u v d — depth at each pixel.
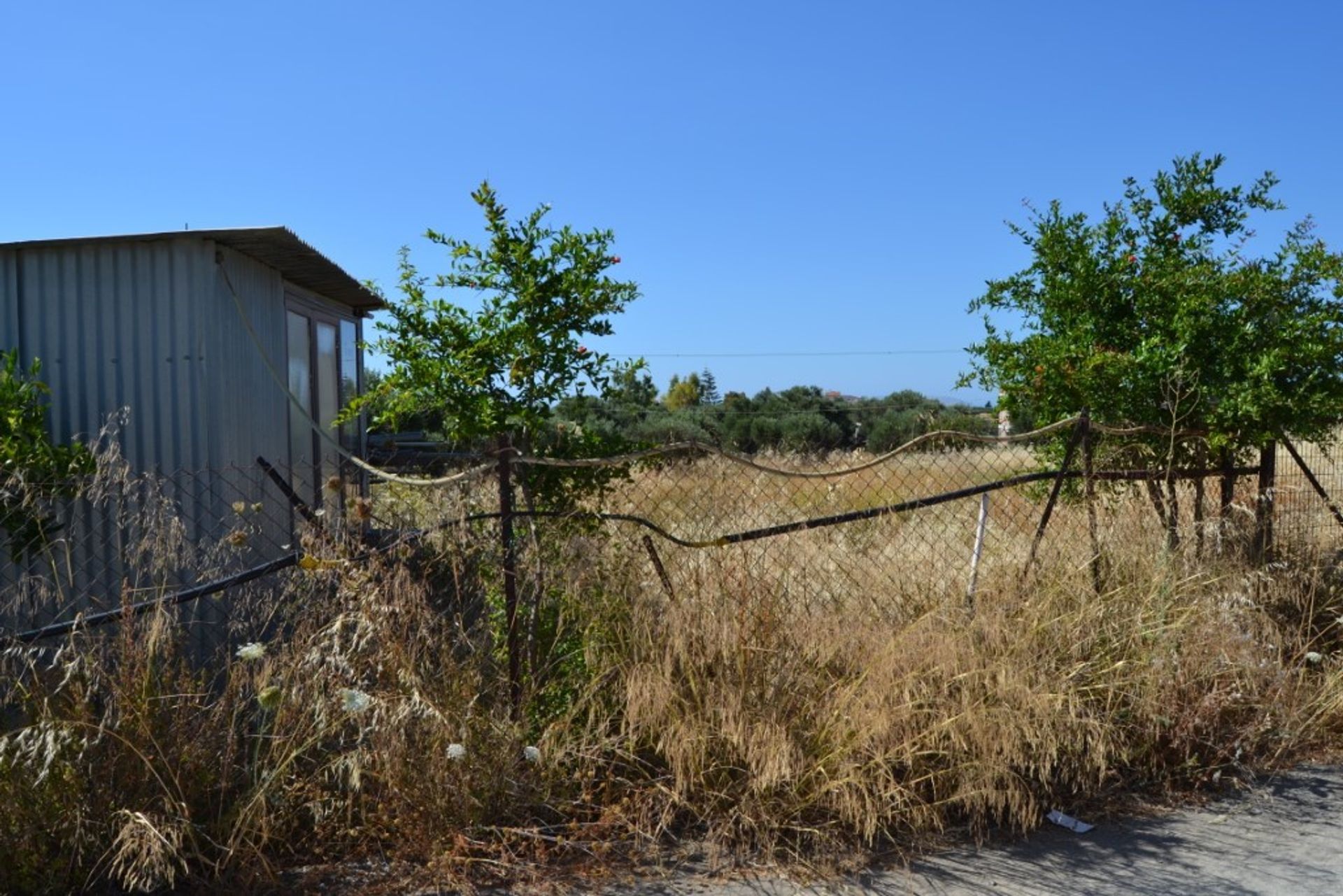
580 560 4.33
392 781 3.74
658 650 4.20
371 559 4.13
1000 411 6.51
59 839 3.48
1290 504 6.23
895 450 4.98
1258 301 5.96
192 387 6.11
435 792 3.76
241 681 3.91
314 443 8.31
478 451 4.88
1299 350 5.84
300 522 7.41
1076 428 5.37
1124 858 3.88
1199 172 6.30
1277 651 5.11
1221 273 6.12
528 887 3.61
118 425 6.11
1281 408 5.83
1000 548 5.33
